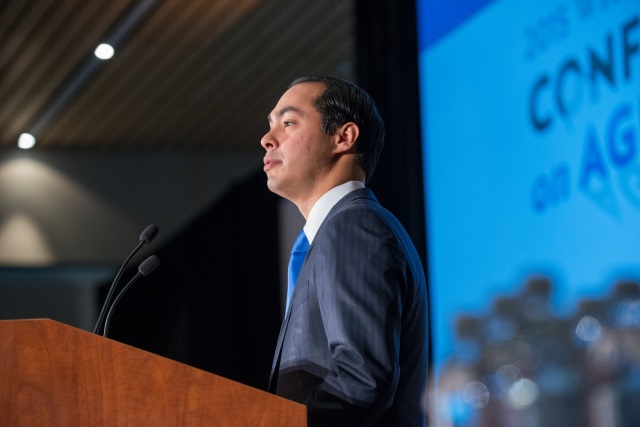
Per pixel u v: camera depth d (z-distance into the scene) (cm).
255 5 890
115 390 173
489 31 498
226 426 176
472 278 512
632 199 370
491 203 493
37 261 1320
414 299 227
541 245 443
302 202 255
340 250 215
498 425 66
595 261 396
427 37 577
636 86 371
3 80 1049
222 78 1073
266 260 1106
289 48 995
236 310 1188
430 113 571
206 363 1261
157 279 1354
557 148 431
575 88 418
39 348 171
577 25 417
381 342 204
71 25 914
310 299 222
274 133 255
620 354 64
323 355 217
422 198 611
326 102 253
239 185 1171
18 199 1325
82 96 1116
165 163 1367
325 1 887
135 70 1039
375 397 200
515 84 471
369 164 257
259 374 1150
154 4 879
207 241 1253
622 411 63
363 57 674
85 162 1350
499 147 486
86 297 1456
